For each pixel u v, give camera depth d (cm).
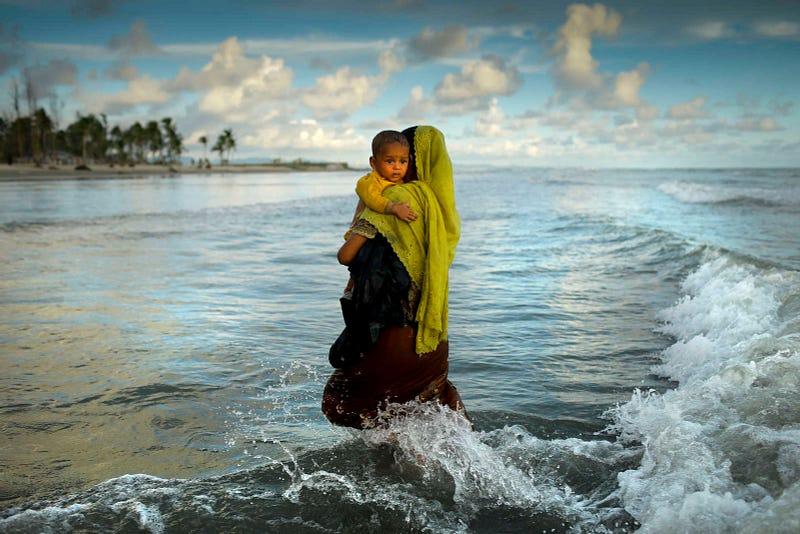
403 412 357
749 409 349
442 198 338
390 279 330
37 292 863
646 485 307
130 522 294
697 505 259
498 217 2027
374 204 332
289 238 1541
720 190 3169
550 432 399
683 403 385
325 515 301
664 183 4394
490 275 998
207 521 295
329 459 360
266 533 286
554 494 318
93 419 423
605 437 391
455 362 550
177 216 2164
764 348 443
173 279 973
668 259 1078
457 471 338
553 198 3047
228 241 1471
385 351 339
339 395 359
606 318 708
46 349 588
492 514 301
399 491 323
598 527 285
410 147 346
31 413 433
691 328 624
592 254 1197
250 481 335
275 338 628
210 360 554
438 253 333
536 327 671
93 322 695
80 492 325
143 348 592
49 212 2311
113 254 1242
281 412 436
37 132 10975
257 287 909
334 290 887
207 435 397
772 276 684
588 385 489
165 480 336
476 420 417
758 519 225
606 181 5253
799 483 241
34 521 294
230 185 5706
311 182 6881
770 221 1806
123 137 13838
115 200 3133
